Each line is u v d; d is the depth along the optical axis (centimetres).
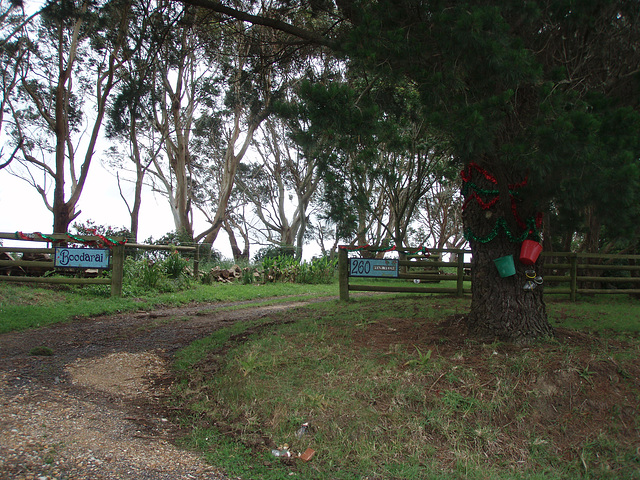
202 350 640
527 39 584
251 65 994
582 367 496
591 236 1303
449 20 494
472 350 541
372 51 537
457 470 374
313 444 390
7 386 474
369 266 1071
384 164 1328
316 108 555
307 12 859
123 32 1409
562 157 454
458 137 477
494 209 577
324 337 639
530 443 420
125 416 428
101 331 787
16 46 2006
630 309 902
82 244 1167
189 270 1597
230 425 416
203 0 675
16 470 310
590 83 617
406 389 461
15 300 970
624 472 394
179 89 2494
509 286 576
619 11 583
